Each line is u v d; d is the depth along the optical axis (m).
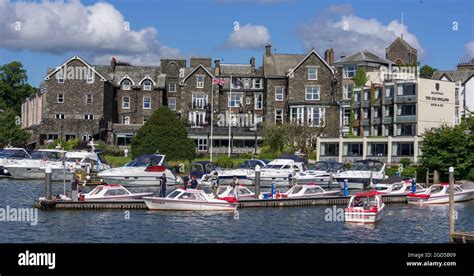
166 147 84.81
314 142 99.44
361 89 103.44
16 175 73.31
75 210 48.41
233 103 114.19
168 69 116.44
